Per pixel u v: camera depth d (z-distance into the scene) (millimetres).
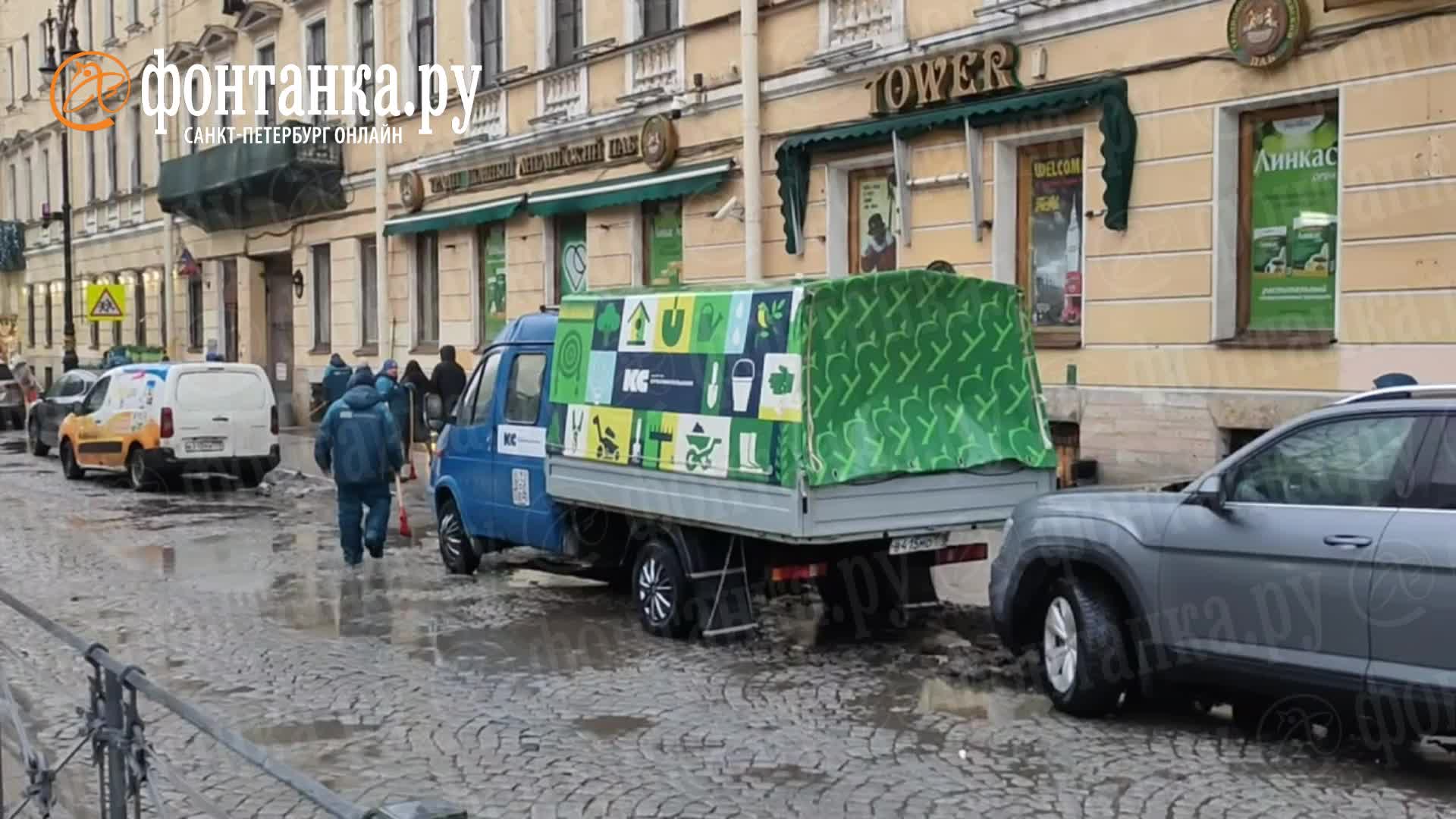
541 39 19688
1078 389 12539
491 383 11008
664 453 8727
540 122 19625
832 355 7844
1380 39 10141
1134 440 12062
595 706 7273
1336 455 5957
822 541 7777
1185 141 11523
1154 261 11836
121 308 27328
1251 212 11312
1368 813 5449
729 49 16281
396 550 13070
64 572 11820
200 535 14133
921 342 8156
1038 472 8539
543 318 10703
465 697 7492
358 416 11992
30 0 42875
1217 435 11422
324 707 7320
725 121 16422
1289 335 10977
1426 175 9938
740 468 8078
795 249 15375
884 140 14281
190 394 17984
